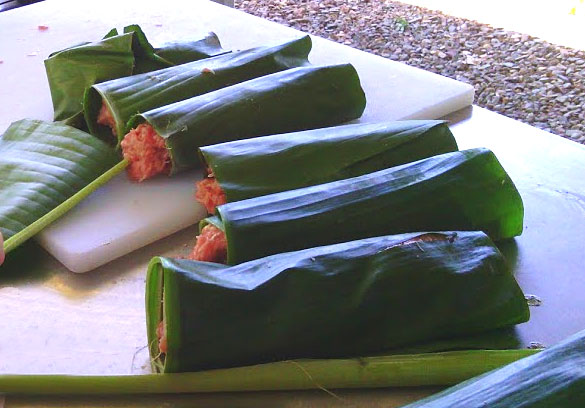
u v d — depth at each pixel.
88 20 1.02
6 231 0.64
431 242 0.57
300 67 0.79
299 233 0.59
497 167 0.64
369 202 0.61
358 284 0.55
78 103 0.79
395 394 0.55
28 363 0.56
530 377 0.49
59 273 0.64
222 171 0.66
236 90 0.75
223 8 1.04
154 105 0.75
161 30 0.99
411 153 0.70
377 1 2.14
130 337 0.58
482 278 0.56
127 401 0.54
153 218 0.68
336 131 0.70
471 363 0.55
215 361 0.53
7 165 0.70
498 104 1.56
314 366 0.54
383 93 0.85
